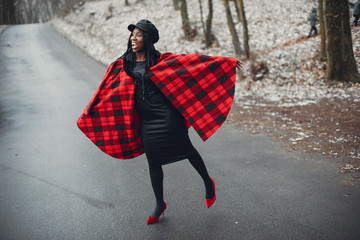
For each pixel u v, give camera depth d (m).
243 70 10.14
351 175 3.43
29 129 6.31
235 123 6.16
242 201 3.05
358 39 10.67
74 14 24.92
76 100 8.56
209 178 2.83
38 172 4.19
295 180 3.43
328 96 7.51
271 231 2.52
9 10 34.28
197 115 2.65
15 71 13.41
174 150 2.64
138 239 2.56
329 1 7.96
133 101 2.62
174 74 2.59
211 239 2.49
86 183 3.77
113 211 3.05
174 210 2.99
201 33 14.05
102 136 2.83
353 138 4.61
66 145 5.29
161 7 19.47
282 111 6.71
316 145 4.50
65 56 16.56
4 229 2.81
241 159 4.24
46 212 3.09
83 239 2.60
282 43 11.76
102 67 13.68
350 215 2.65
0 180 3.96
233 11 16.31
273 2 16.38
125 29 17.11
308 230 2.48
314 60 9.88
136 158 4.56
